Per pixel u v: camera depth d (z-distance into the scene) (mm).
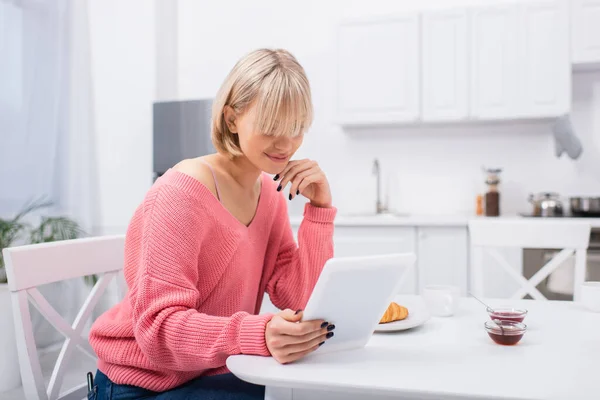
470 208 3512
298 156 3762
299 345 770
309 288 1156
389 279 801
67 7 3367
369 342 912
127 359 985
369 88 3266
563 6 2986
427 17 3170
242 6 3848
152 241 898
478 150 3498
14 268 1074
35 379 1086
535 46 3033
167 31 3807
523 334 917
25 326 1079
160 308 850
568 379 701
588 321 1078
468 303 1286
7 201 2926
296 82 896
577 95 3354
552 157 3387
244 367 750
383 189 3641
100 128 3695
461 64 3129
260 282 1232
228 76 960
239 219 1079
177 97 3945
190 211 926
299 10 3762
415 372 733
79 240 1274
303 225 1176
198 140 3326
